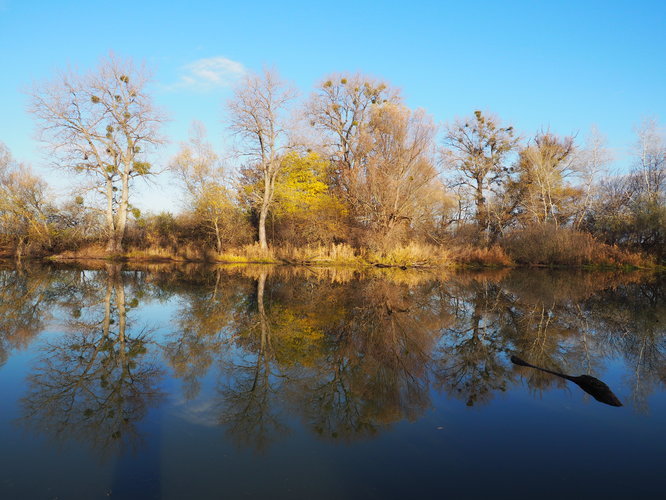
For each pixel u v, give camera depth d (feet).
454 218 104.47
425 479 9.29
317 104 104.12
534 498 8.59
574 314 30.71
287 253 84.53
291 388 14.99
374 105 89.10
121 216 88.94
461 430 11.77
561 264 83.56
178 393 14.37
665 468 9.87
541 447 10.84
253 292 39.93
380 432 11.60
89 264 74.43
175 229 99.19
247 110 85.30
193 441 10.98
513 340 22.57
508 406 13.52
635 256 81.66
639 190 96.07
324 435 11.38
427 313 30.32
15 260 80.69
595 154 93.25
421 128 76.84
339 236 88.38
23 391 14.33
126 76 84.84
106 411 12.80
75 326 24.43
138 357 18.39
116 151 86.48
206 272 62.08
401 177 76.79
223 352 19.43
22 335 22.18
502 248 91.35
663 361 18.90
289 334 23.13
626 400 14.12
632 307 34.30
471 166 111.55
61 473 9.37
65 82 80.64
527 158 101.81
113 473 9.39
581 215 95.66
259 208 92.17
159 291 39.68
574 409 13.33
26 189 83.20
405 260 76.33
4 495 8.44
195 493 8.64
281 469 9.62
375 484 9.05
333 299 36.32
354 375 16.47
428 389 15.05
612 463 10.09
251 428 11.75
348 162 99.96
